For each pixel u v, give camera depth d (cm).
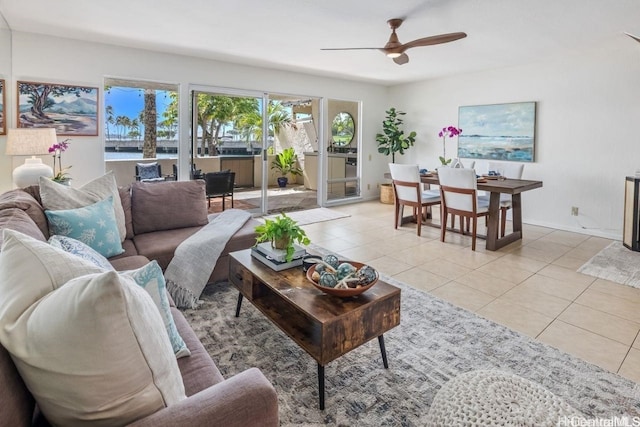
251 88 556
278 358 208
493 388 123
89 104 434
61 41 411
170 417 83
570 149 499
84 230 235
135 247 277
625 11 323
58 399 79
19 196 230
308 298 182
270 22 355
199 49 459
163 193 323
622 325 248
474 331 239
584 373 196
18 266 92
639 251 406
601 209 478
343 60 515
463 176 408
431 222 549
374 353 213
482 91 588
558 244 439
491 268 357
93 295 75
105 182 287
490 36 395
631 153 449
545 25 361
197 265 275
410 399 175
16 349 78
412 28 370
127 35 402
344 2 305
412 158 712
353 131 726
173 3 311
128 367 81
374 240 455
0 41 365
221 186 557
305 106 777
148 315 91
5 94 381
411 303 280
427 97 671
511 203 466
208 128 533
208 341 224
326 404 172
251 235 308
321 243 442
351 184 734
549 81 511
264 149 594
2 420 72
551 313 265
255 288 222
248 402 90
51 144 367
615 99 456
